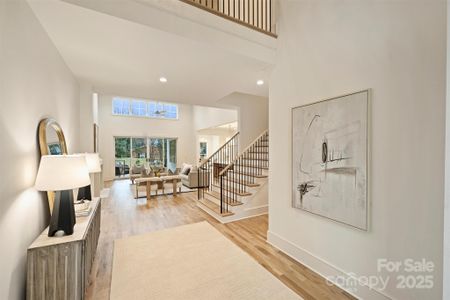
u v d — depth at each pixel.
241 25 2.55
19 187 1.58
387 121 1.66
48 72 2.24
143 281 2.14
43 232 1.84
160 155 11.09
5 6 1.43
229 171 4.97
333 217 2.06
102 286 2.09
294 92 2.54
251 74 3.39
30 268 1.56
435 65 1.41
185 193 6.41
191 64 2.97
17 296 1.53
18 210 1.56
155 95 4.77
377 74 1.72
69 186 1.69
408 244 1.56
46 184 1.62
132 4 1.94
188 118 11.63
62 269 1.64
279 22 2.78
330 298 1.90
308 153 2.33
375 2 1.74
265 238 3.16
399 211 1.60
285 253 2.69
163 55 2.68
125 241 3.06
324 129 2.14
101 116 9.48
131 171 9.30
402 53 1.57
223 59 2.78
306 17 2.38
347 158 1.92
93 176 4.16
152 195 6.11
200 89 4.25
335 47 2.06
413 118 1.52
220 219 3.91
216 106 5.95
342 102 1.97
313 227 2.32
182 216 4.22
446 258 0.90
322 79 2.19
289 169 2.64
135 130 10.30
